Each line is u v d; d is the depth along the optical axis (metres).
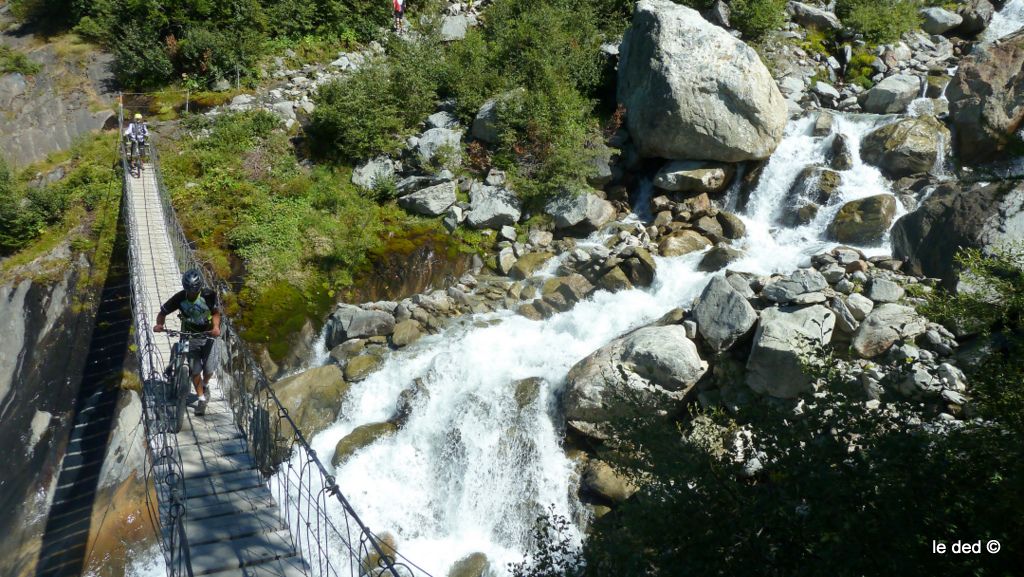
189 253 11.45
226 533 6.57
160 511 6.88
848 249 12.98
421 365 12.70
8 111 19.33
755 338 10.55
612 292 14.01
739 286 11.79
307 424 12.05
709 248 14.89
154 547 10.55
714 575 4.77
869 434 4.88
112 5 21.39
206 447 7.93
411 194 17.03
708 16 21.03
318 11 23.17
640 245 15.23
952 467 4.70
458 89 19.25
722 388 10.69
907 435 4.65
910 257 12.25
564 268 15.09
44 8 23.00
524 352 12.47
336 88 18.89
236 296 14.28
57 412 12.38
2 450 11.90
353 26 23.44
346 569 9.34
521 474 10.70
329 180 17.45
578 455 10.66
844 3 21.61
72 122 19.14
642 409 6.59
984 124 14.89
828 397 5.25
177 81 20.66
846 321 10.52
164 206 14.60
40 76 20.55
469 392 11.69
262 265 14.84
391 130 18.59
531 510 10.27
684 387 10.54
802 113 17.61
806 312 10.66
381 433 11.60
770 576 4.66
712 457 5.62
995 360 6.65
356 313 13.95
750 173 16.38
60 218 15.99
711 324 11.16
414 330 13.66
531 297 14.70
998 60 15.55
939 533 4.31
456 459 11.18
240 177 17.23
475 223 16.52
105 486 11.31
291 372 13.62
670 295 13.43
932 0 21.73
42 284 14.45
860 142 15.95
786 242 14.74
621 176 17.53
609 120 18.33
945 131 15.34
